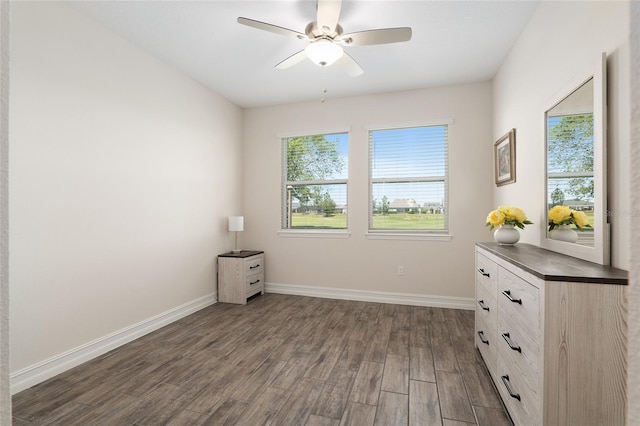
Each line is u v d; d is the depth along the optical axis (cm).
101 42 258
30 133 210
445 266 378
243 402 192
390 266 396
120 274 273
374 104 403
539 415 135
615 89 146
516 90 277
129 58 283
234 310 366
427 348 264
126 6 236
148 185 302
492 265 210
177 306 337
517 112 274
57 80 226
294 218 447
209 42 286
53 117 223
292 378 219
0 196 31
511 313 173
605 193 151
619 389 125
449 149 376
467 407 187
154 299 308
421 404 190
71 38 235
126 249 279
